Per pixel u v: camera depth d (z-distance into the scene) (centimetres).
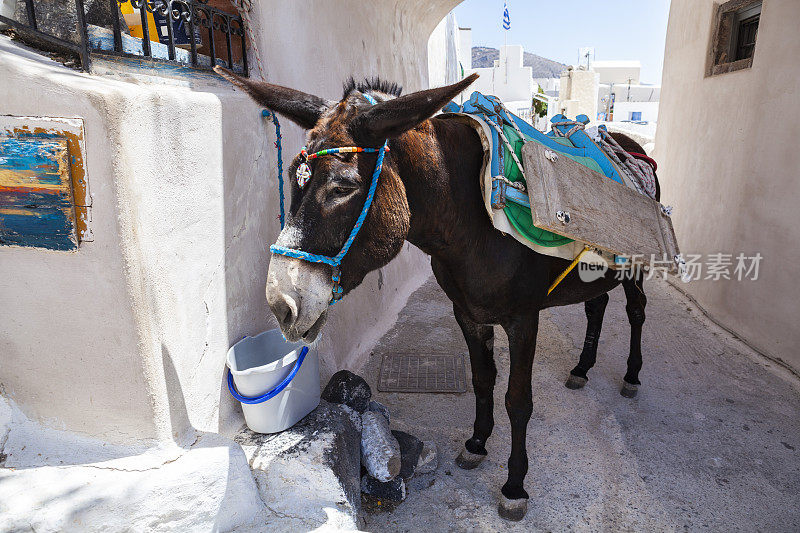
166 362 188
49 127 162
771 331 383
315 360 238
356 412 255
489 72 2284
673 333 432
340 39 370
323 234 156
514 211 198
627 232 234
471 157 203
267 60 269
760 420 310
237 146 229
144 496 176
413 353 396
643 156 325
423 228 194
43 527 164
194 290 202
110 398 186
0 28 185
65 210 168
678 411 320
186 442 198
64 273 175
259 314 252
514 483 237
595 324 337
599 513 239
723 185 458
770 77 389
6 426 193
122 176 165
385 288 468
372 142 162
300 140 298
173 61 214
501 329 441
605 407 324
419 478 261
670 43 625
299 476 205
